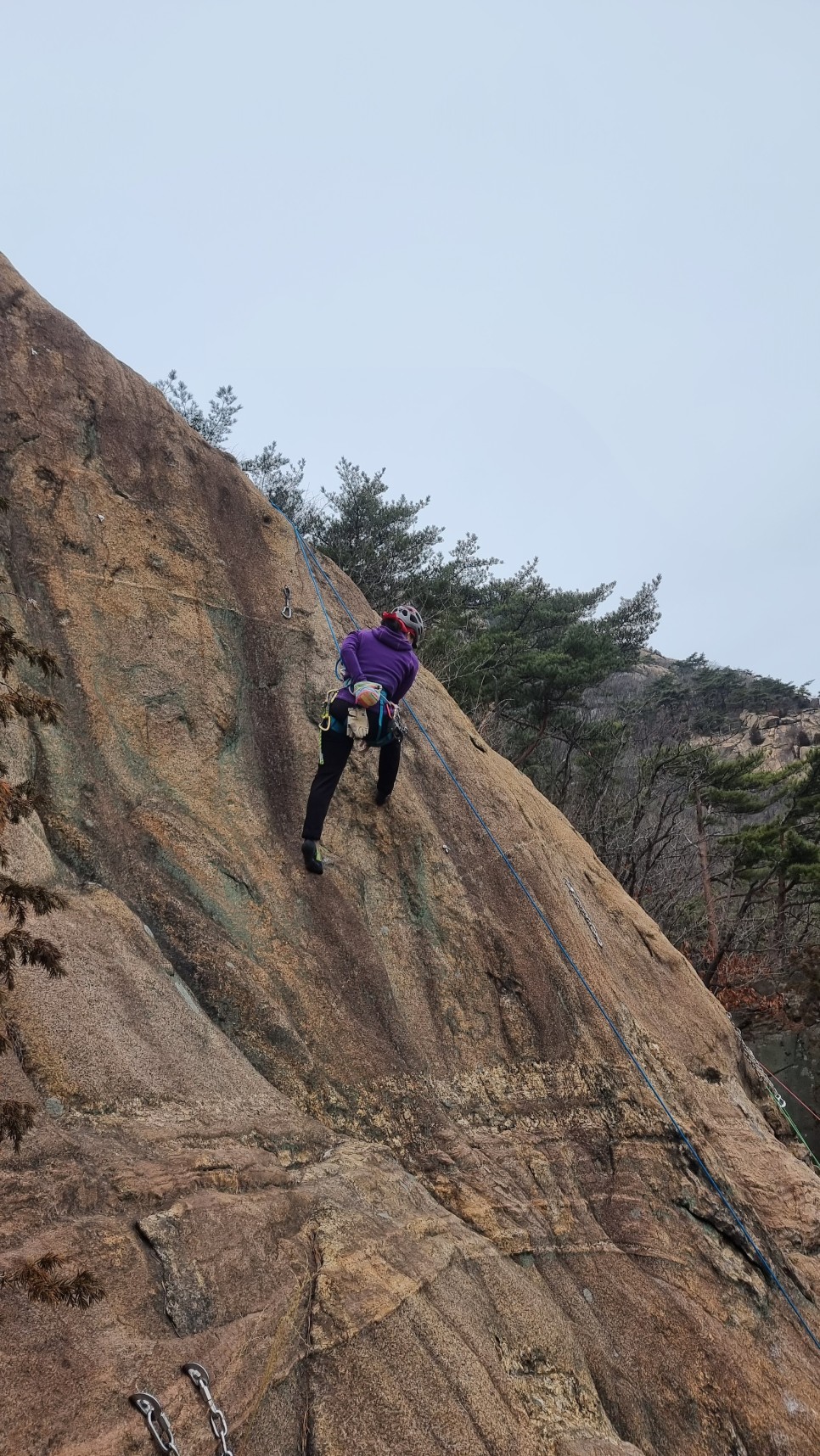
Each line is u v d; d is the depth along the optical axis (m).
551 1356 4.38
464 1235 4.66
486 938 6.33
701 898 21.83
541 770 24.80
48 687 5.64
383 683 5.88
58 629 5.88
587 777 24.86
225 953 5.30
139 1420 2.83
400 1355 3.77
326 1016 5.43
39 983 4.22
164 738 5.98
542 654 22.88
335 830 6.30
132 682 6.02
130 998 4.55
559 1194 5.40
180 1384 3.00
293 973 5.50
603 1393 4.60
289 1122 4.64
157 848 5.51
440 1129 5.35
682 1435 4.67
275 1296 3.60
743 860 22.17
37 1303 2.98
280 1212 3.99
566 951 6.56
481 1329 4.21
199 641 6.45
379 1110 5.23
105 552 6.30
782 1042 16.53
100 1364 2.93
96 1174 3.63
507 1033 6.02
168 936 5.20
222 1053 4.76
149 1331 3.19
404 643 6.00
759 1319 5.43
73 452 6.49
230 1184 3.99
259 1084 4.77
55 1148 3.59
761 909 24.33
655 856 21.91
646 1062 6.39
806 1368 5.38
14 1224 3.21
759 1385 5.07
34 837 4.98
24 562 5.96
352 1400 3.53
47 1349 2.88
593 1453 4.01
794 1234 6.38
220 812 5.93
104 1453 2.68
